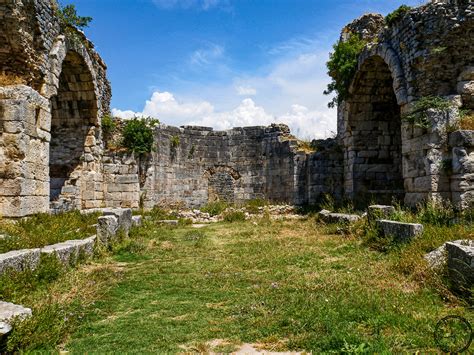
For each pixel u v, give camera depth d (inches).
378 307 221.9
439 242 319.6
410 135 554.9
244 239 515.5
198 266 365.1
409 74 560.1
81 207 733.3
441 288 245.8
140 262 394.6
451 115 499.8
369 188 770.8
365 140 776.3
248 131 996.6
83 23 651.5
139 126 807.1
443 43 525.0
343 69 741.3
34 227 435.2
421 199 524.4
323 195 833.5
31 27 518.3
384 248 383.6
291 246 439.8
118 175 784.9
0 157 469.4
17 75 516.4
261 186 971.3
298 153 878.4
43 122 526.9
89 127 750.5
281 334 200.7
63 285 290.7
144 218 700.7
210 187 1005.2
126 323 227.3
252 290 280.2
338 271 319.9
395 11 602.2
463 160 475.2
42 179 521.3
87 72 712.4
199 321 226.5
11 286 250.4
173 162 928.3
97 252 410.3
